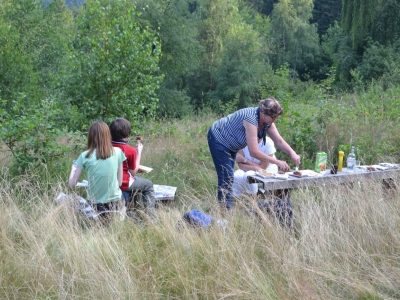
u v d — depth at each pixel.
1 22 16.17
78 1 44.53
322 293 3.35
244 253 3.78
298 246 4.00
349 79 30.38
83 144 7.04
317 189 5.30
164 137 10.24
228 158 5.21
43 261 3.67
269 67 42.28
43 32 22.36
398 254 3.88
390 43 28.17
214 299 3.31
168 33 31.67
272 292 3.31
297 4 53.34
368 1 28.06
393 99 11.40
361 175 5.18
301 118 8.16
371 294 3.33
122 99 9.13
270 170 5.74
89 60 8.90
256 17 55.66
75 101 9.16
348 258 3.81
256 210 4.43
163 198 5.67
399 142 7.71
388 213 4.35
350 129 8.15
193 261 3.78
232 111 17.81
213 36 44.19
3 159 6.47
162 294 3.40
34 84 15.57
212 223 4.39
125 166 5.22
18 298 3.40
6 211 4.42
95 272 3.48
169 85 35.66
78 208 4.75
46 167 5.91
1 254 3.80
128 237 4.33
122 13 9.34
